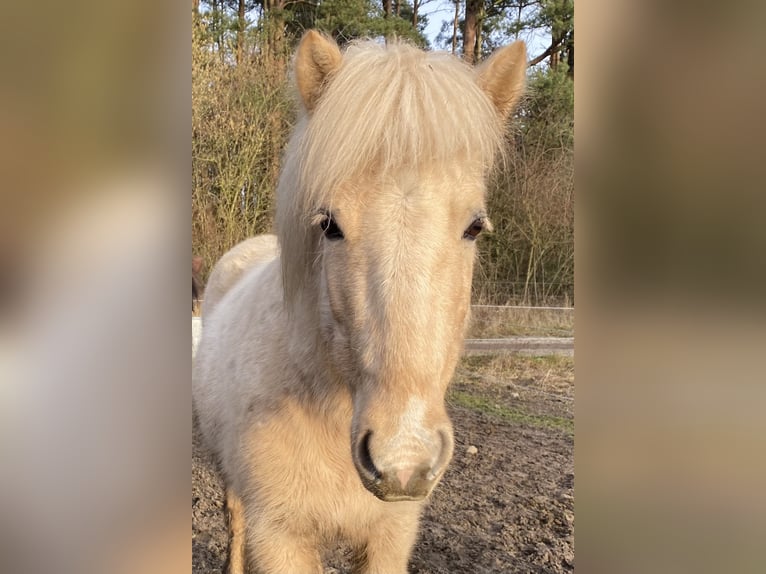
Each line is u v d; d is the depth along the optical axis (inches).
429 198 55.5
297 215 69.1
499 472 161.5
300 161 63.4
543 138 329.1
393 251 54.0
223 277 136.2
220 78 315.6
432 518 135.0
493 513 137.4
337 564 118.5
